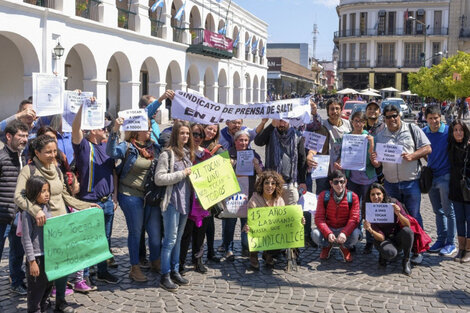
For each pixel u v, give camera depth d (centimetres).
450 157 622
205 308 480
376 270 596
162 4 2442
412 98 5484
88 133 543
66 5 1783
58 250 430
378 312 473
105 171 534
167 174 511
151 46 2473
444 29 5719
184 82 2873
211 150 612
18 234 433
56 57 1706
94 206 477
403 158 626
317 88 9600
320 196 636
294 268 591
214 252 627
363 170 648
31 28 1622
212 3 3216
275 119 608
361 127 650
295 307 484
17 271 506
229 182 555
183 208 524
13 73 2025
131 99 2322
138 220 536
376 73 6047
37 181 415
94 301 496
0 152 488
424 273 585
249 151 622
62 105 555
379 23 5938
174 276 542
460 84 2619
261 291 526
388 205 592
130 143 532
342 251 625
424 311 475
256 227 576
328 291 527
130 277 557
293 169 612
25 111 542
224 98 3581
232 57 3328
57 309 464
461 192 612
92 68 2027
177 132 528
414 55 5872
